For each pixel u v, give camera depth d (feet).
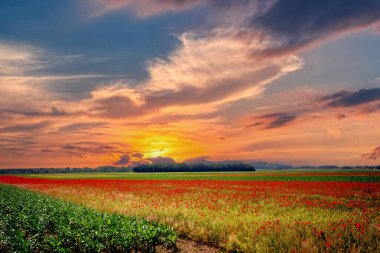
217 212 67.36
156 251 46.16
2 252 44.86
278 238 43.14
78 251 46.26
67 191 141.69
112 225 53.57
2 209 81.76
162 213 67.56
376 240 41.11
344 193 111.14
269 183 178.19
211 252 45.32
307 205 78.79
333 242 40.86
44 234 54.19
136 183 200.13
